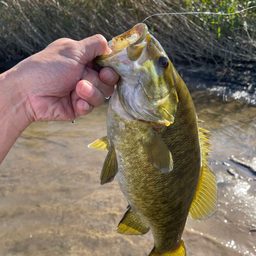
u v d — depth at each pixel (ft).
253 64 4.07
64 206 1.91
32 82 1.01
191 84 3.86
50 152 2.52
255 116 2.99
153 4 4.01
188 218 1.80
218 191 1.98
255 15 3.73
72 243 1.64
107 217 1.82
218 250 1.57
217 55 4.41
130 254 1.57
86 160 2.39
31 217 1.82
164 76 0.98
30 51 5.51
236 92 3.53
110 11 4.48
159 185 1.11
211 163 2.28
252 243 1.60
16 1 4.70
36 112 1.05
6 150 1.05
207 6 3.98
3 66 5.30
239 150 2.43
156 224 1.21
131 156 1.08
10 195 2.01
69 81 1.01
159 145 1.02
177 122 1.05
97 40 1.00
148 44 0.95
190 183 1.16
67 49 1.01
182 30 4.11
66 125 3.04
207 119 2.98
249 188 1.99
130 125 1.04
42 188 2.08
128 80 0.97
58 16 4.71
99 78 1.02
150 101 0.97
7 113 1.02
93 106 1.03
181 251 1.34
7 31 5.22
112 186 2.10
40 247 1.61
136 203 1.17
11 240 1.66
